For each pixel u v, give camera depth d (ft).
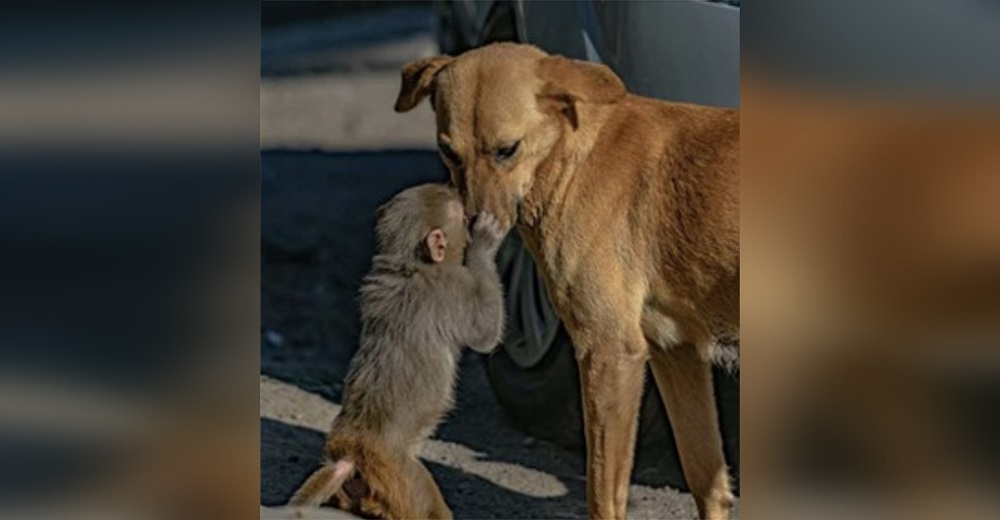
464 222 21.48
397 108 22.27
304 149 50.90
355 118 57.00
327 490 19.60
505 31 28.89
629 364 21.22
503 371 29.17
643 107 21.81
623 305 21.17
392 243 21.74
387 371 20.89
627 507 24.12
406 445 20.79
